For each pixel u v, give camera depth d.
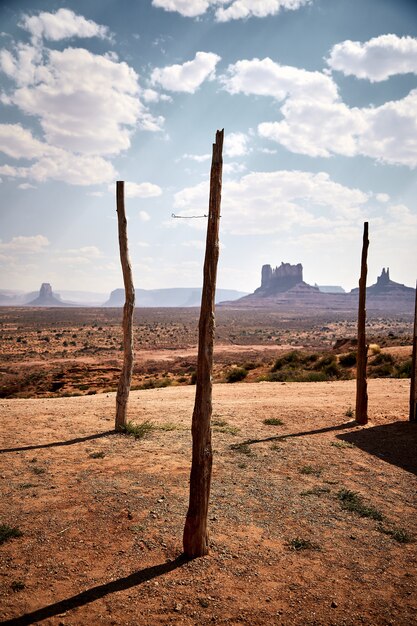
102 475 6.97
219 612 3.83
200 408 4.68
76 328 130.62
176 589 4.13
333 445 8.95
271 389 16.89
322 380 21.77
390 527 5.53
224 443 8.97
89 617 3.73
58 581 4.22
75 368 43.59
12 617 3.70
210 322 4.64
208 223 4.66
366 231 10.55
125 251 9.47
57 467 7.33
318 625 3.71
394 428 10.23
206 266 4.65
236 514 5.75
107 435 9.34
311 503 6.18
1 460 7.65
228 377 26.41
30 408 12.41
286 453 8.39
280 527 5.44
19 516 5.52
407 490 6.77
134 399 14.63
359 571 4.52
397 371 21.98
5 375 46.12
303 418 11.27
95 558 4.63
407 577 4.45
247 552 4.83
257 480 6.98
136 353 74.19
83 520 5.44
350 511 5.96
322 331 158.62
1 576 4.27
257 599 4.02
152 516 5.58
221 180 4.71
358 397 10.80
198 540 4.70
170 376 41.09
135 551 4.78
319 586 4.24
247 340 116.69
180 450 8.34
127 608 3.85
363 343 10.73
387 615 3.85
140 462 7.63
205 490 4.73
